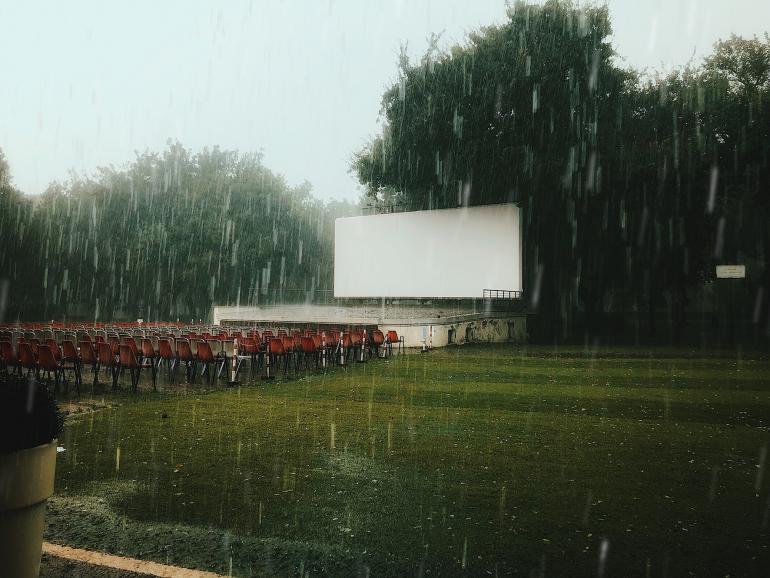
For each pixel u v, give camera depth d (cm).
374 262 3294
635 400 950
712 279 3052
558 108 3091
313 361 1567
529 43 3138
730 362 1623
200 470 535
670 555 359
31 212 3928
